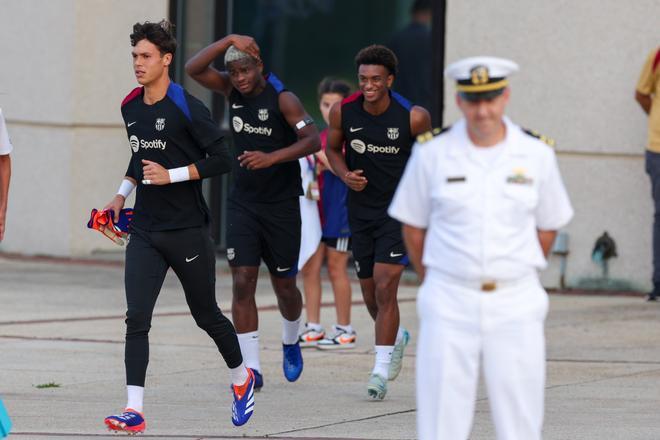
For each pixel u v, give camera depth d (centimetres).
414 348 2312
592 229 2888
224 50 1922
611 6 2830
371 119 1867
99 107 3388
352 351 2314
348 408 1841
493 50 2936
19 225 3481
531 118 2914
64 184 3397
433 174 1191
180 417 1772
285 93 1914
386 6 3194
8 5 3444
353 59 3259
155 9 3384
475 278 1176
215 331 1670
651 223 2847
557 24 2872
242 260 1928
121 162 3419
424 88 3133
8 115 3469
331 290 3008
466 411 1200
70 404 1852
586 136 2870
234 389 1692
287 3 3319
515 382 1184
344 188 2305
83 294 2900
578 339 2370
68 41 3344
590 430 1686
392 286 1870
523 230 1187
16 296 2852
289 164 1930
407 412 1811
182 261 1639
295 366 2011
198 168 1608
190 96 1639
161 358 2217
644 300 2795
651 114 2692
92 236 3444
